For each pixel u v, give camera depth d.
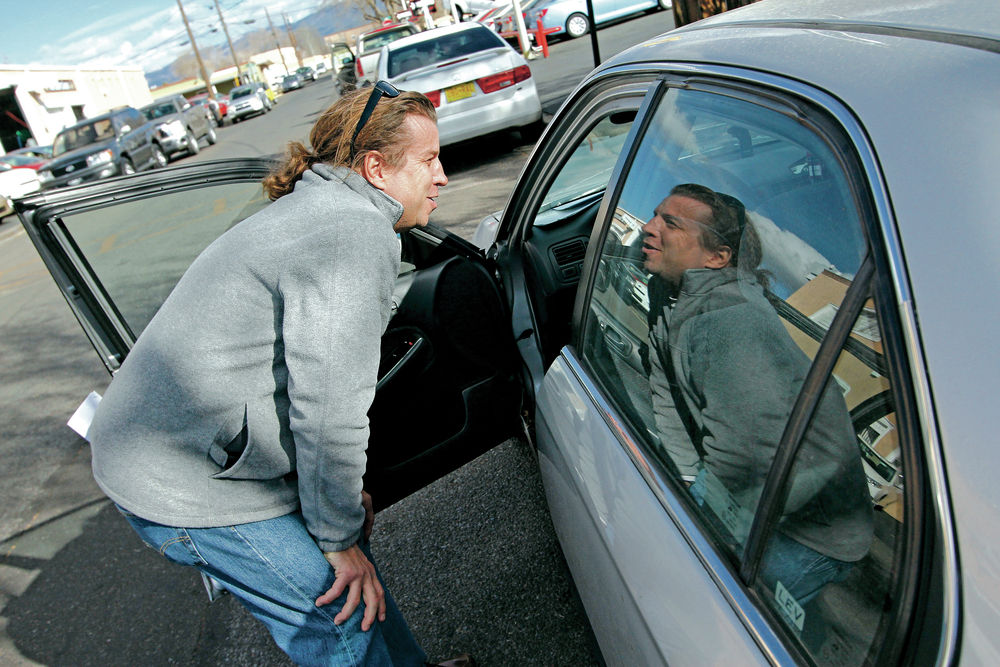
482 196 6.39
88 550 3.06
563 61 12.50
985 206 0.67
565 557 1.78
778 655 0.81
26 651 2.53
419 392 1.90
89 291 1.95
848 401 0.77
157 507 1.32
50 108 33.44
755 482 0.91
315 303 1.19
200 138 20.27
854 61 0.89
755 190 0.99
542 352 2.03
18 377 5.55
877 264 0.74
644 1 15.19
